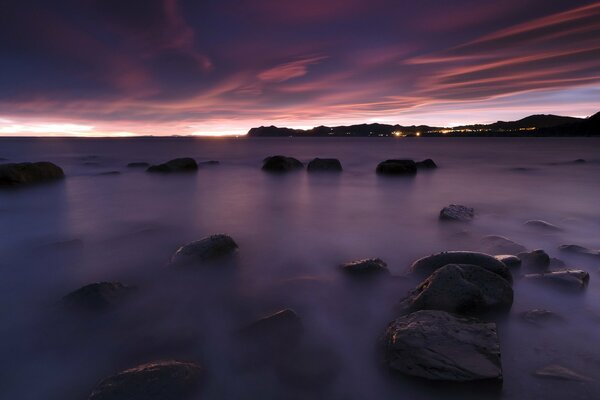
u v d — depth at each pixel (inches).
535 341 172.9
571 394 137.3
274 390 148.9
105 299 206.4
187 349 175.6
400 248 325.4
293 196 620.7
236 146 3016.7
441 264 235.9
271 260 294.0
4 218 456.8
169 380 138.5
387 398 144.8
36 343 181.3
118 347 177.6
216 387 149.9
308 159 1524.4
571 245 296.4
